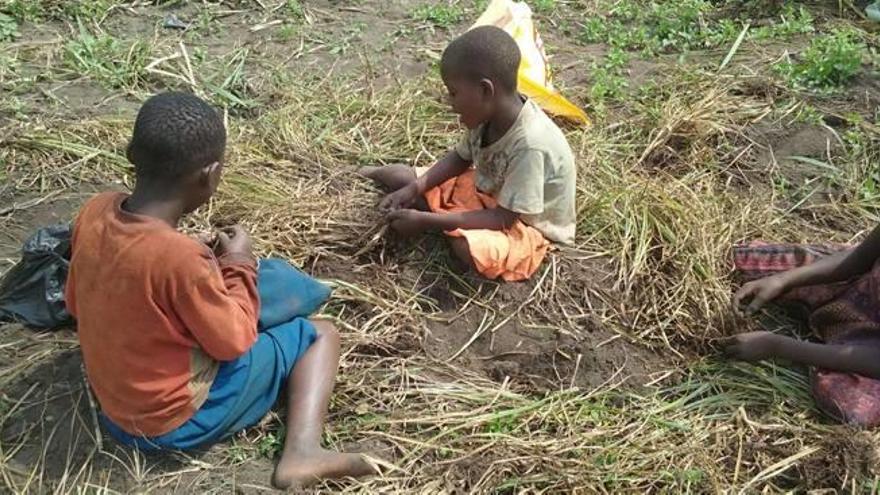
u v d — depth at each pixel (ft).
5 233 13.24
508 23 15.99
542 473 10.60
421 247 13.30
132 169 14.51
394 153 15.21
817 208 14.85
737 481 10.77
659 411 11.52
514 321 12.59
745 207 14.65
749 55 18.10
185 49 17.48
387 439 10.93
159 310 9.48
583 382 11.89
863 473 10.80
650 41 18.39
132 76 16.61
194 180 9.56
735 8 19.71
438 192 13.82
